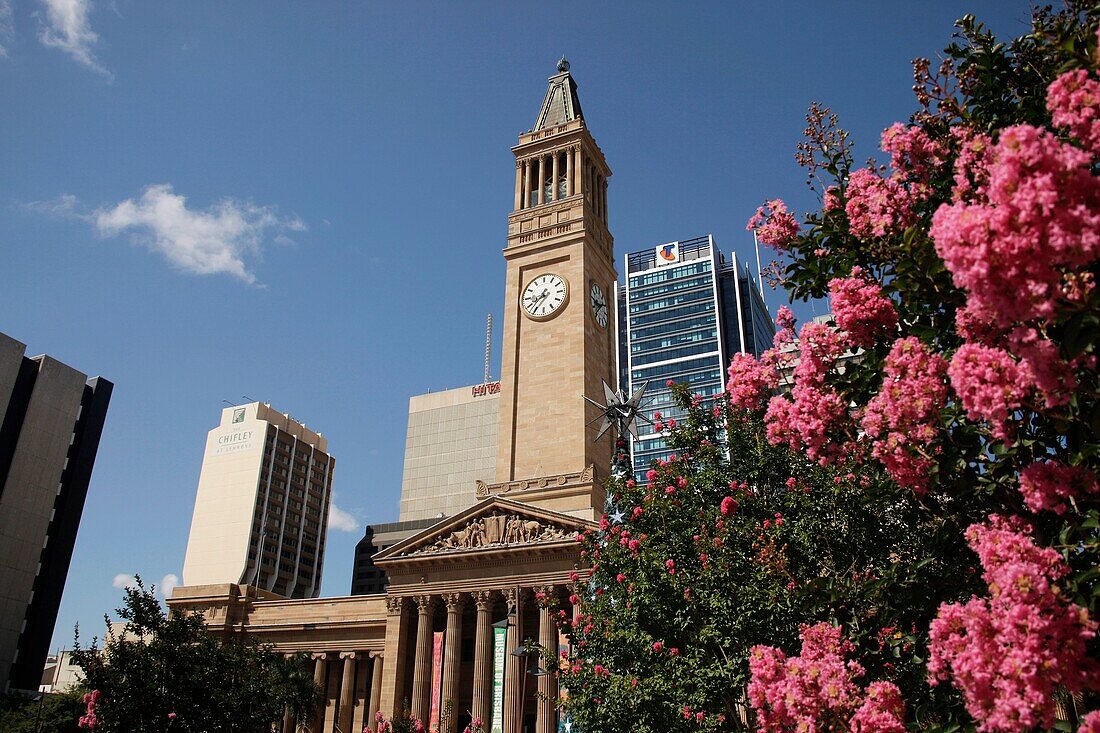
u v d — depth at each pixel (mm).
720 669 26906
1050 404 11672
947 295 15219
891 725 13938
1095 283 11727
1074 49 13859
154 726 47750
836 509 26188
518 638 66688
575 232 91438
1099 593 11898
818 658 16328
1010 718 11031
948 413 14336
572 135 98625
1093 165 13766
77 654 48750
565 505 75375
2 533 119000
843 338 16984
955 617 12359
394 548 74812
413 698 69250
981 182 14000
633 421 68312
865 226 17422
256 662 59969
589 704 32938
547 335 87625
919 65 17906
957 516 16906
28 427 126250
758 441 32062
